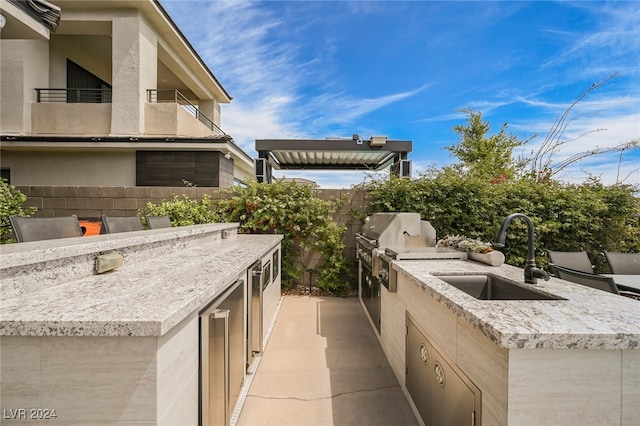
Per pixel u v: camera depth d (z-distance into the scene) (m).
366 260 3.99
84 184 7.55
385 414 2.17
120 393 1.02
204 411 1.38
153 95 8.07
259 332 2.77
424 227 3.49
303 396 2.37
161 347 1.05
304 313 4.24
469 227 4.88
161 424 1.05
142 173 7.55
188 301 1.19
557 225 4.68
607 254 3.61
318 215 4.94
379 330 3.30
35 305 1.12
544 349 1.12
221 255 2.35
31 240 1.99
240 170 11.22
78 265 1.53
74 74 9.00
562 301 1.47
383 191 5.05
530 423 1.12
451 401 1.58
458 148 9.70
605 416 1.12
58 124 7.49
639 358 1.13
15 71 7.17
